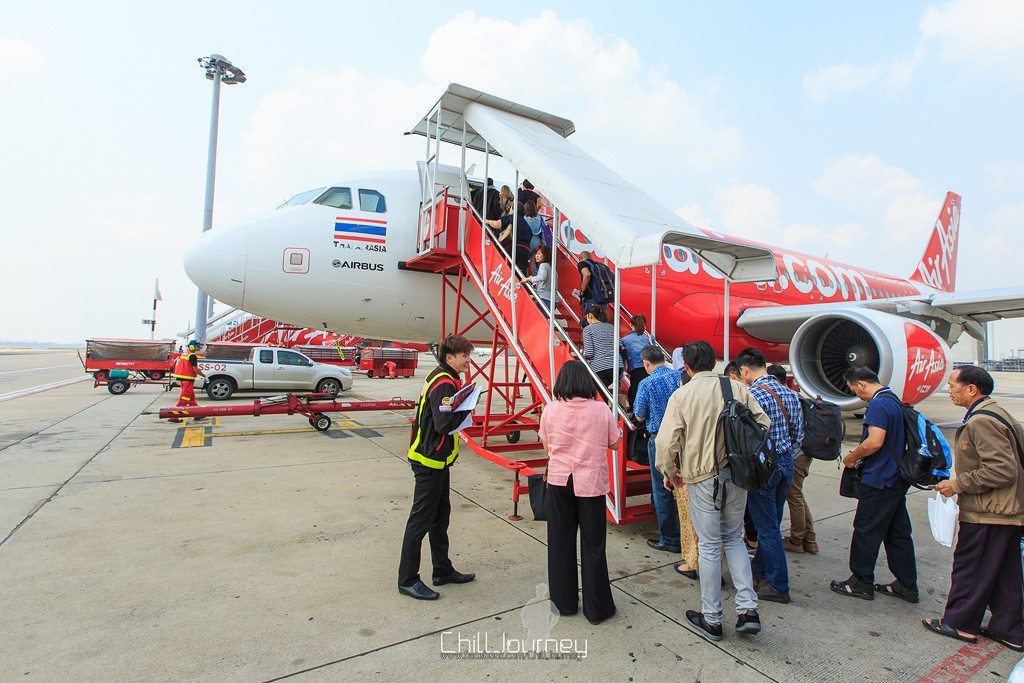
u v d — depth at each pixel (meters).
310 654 2.59
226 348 20.14
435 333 8.89
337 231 7.82
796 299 11.51
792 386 12.48
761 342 10.27
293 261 7.62
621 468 4.44
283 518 4.66
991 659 2.75
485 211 6.65
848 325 8.12
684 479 2.99
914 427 3.24
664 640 2.84
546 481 3.21
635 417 4.17
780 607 3.31
